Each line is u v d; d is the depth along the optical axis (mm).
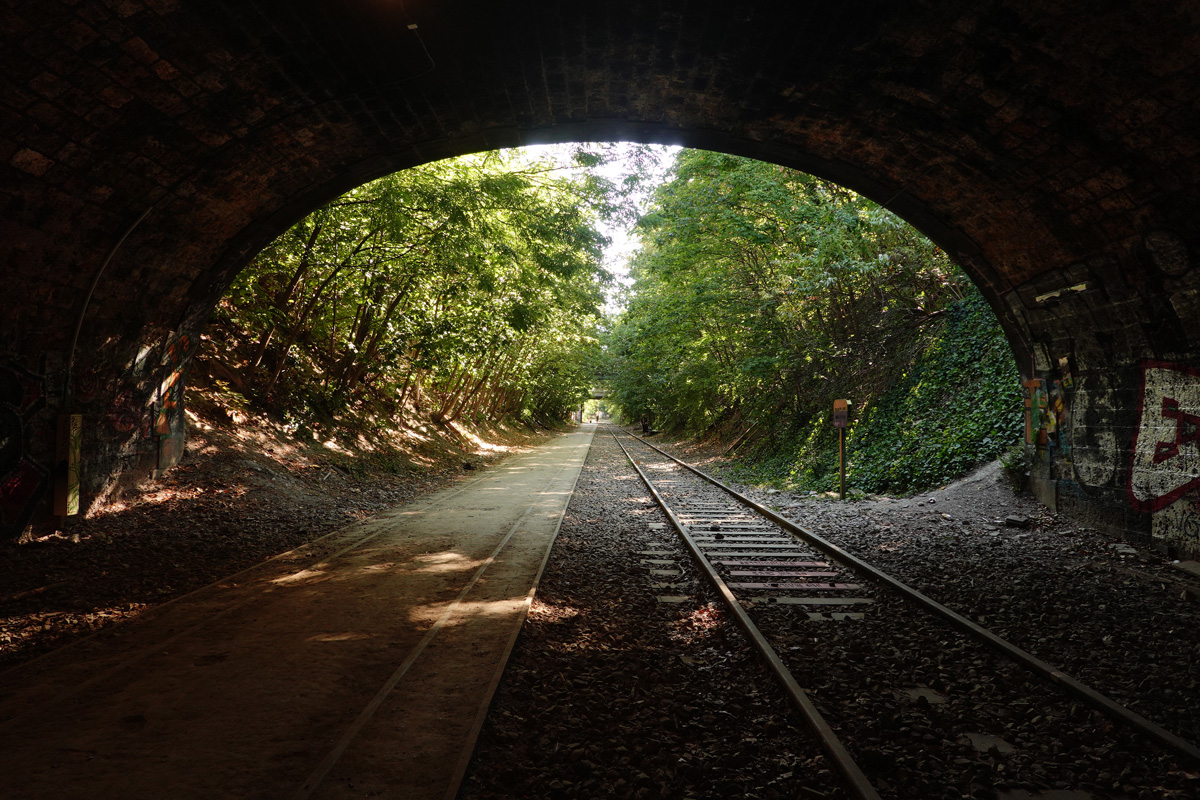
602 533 11438
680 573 8719
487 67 8227
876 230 16328
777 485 18406
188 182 8922
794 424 22562
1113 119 6977
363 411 22578
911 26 6867
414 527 11562
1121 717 4492
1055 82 6898
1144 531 9492
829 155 10289
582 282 20703
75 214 8250
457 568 8570
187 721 4344
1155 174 7344
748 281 20453
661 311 24891
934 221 11070
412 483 18312
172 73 7000
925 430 16156
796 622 6625
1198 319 8375
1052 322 11086
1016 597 7453
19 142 6934
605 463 27500
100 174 7945
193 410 14758
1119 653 5805
